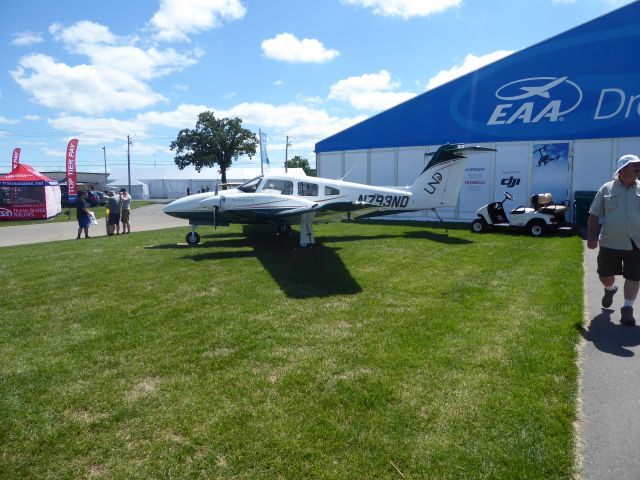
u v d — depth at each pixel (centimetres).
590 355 374
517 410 285
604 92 1312
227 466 239
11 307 539
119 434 270
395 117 1666
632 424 273
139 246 1049
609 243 439
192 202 1012
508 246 965
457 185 1172
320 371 348
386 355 376
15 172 2367
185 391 321
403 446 252
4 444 261
